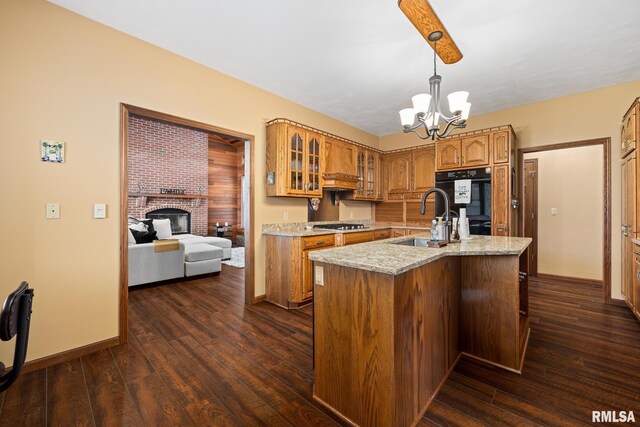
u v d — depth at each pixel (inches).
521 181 155.6
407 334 55.3
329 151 156.7
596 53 100.4
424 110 83.9
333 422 57.8
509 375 73.8
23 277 74.6
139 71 94.3
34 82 75.7
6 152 72.1
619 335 95.4
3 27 71.6
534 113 146.9
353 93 137.1
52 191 78.5
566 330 99.8
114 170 89.1
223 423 57.3
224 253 231.9
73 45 81.7
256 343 90.9
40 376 72.6
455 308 80.7
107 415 59.1
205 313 116.6
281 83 126.6
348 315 57.6
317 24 86.4
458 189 151.9
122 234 90.3
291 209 150.1
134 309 120.3
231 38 93.9
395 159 197.2
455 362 79.7
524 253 97.0
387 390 51.4
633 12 79.0
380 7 78.6
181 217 292.4
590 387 68.1
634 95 123.0
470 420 57.9
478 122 164.4
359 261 55.1
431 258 60.2
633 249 106.9
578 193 168.2
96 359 80.9
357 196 177.3
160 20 85.3
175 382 70.4
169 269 158.9
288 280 122.8
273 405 62.6
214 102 114.6
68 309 81.1
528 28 86.3
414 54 102.3
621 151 123.3
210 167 317.4
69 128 81.1
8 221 72.6
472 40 92.5
